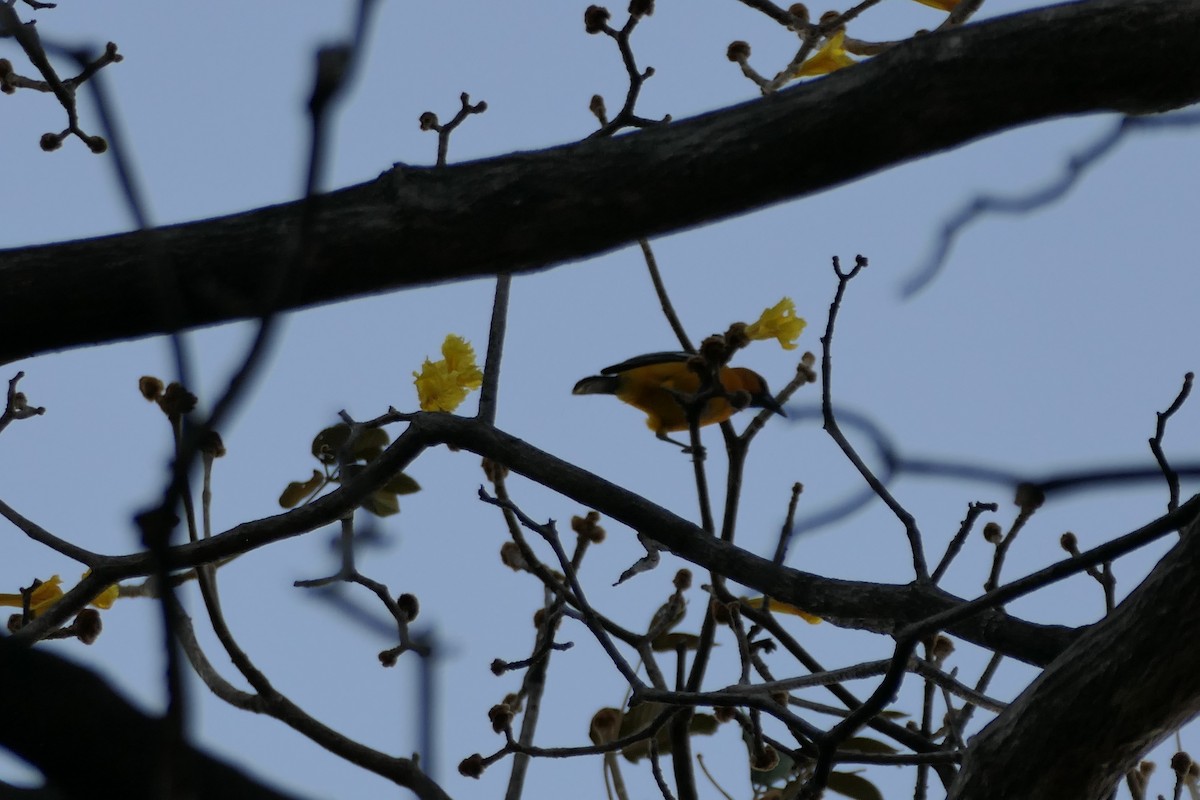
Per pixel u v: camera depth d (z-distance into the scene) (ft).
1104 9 14.70
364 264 14.73
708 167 14.71
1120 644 14.82
